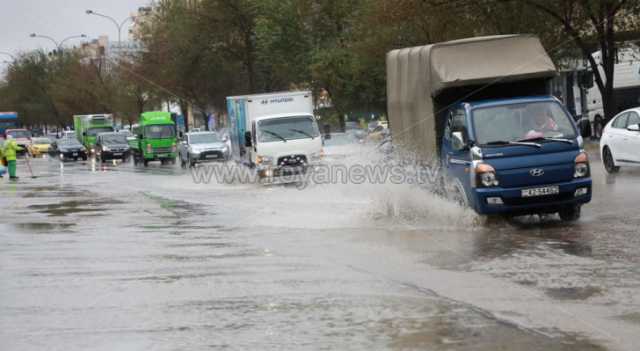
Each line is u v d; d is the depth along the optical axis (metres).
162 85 80.19
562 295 10.40
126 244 16.75
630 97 49.56
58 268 13.74
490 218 18.42
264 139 33.25
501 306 9.93
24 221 22.11
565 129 17.55
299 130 33.41
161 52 77.44
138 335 8.99
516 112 17.81
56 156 89.31
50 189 36.06
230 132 40.34
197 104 80.81
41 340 8.88
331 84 61.84
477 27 44.12
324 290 11.25
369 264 13.30
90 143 85.00
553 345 8.14
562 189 17.05
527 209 17.19
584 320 9.10
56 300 11.02
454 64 19.48
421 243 15.37
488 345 8.20
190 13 73.81
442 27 44.12
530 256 13.42
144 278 12.56
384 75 58.50
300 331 8.99
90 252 15.68
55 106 134.50
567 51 46.72
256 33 65.25
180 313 10.03
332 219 19.98
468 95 19.88
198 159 53.84
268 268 13.18
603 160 28.73
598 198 21.83
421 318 9.44
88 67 116.06
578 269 12.13
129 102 103.12
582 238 15.22
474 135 17.55
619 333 8.52
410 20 44.50
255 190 31.41
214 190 32.38
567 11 41.59
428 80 19.67
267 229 18.67
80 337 8.97
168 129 63.75
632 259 12.84
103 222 21.45
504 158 17.17
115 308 10.42
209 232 18.52
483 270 12.36
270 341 8.60
